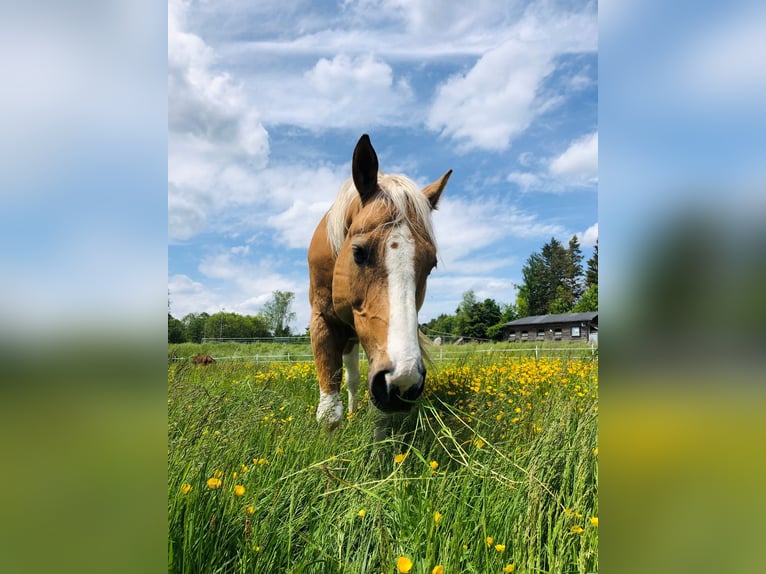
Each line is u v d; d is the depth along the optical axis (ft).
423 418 9.46
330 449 8.79
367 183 9.86
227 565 5.55
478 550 5.66
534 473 6.48
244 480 6.92
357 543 6.41
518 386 15.19
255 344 72.74
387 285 8.91
